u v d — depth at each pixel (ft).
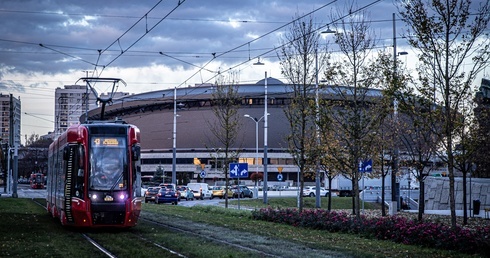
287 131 419.33
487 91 96.78
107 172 77.30
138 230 79.87
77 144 78.02
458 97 66.03
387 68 81.25
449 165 66.28
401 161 118.83
